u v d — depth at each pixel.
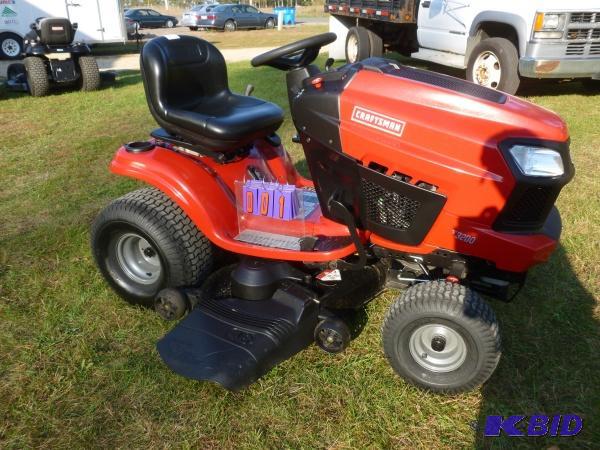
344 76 2.52
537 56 6.58
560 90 8.01
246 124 2.77
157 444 2.20
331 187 2.59
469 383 2.35
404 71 2.53
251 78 9.30
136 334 2.86
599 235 3.76
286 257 2.59
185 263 2.83
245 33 23.33
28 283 3.31
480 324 2.24
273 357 2.44
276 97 7.79
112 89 9.57
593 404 2.37
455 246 2.39
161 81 2.78
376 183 2.43
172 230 2.79
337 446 2.19
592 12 6.36
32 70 8.70
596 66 6.62
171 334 2.52
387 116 2.35
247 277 2.62
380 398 2.43
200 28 25.86
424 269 2.58
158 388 2.48
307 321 2.57
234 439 2.22
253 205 2.76
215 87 3.19
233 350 2.40
